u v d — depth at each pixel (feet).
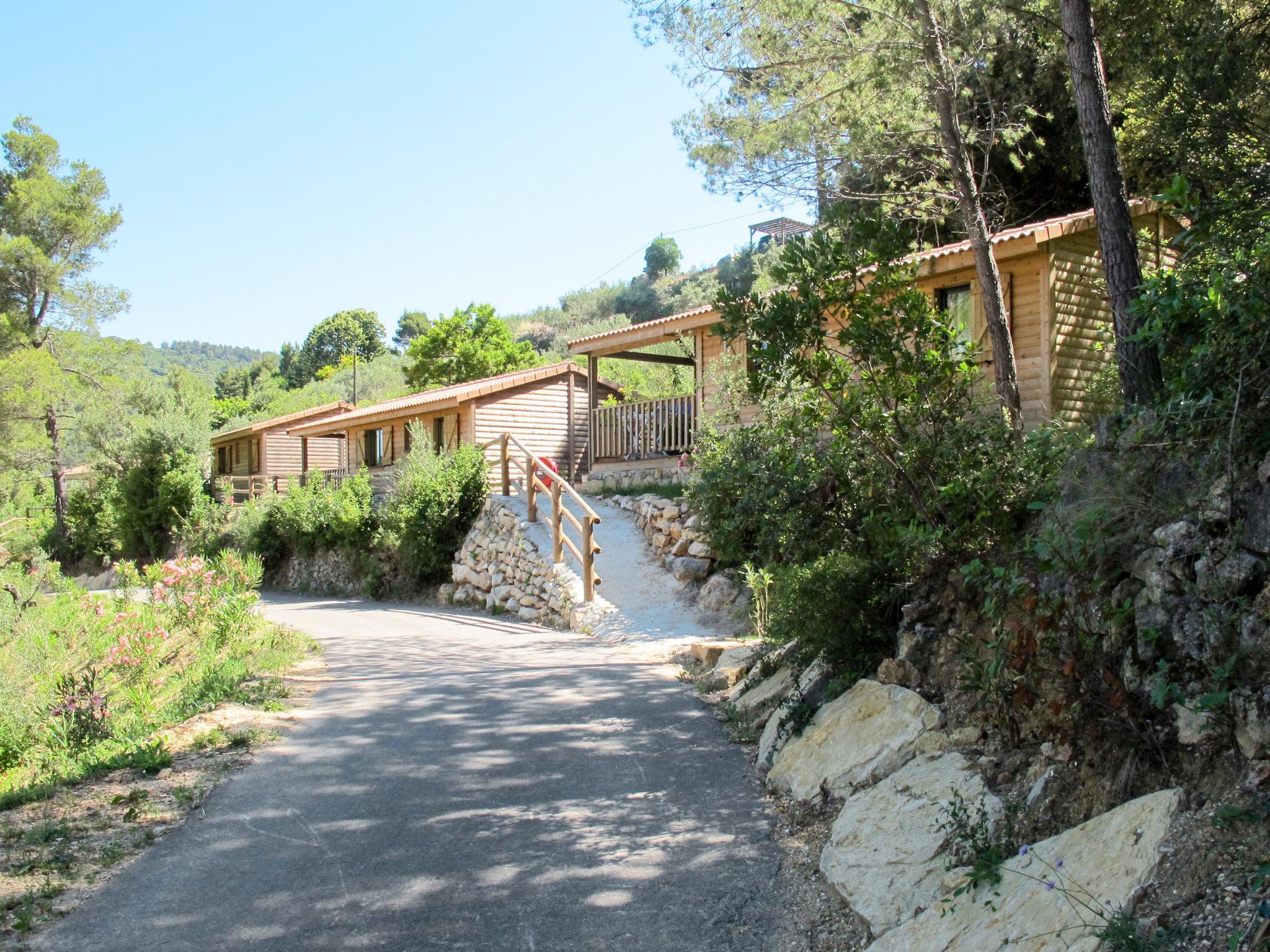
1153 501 14.55
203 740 23.50
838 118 35.63
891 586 22.02
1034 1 34.19
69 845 16.76
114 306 132.57
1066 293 42.37
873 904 13.15
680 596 44.42
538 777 20.49
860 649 21.74
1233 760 11.38
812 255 21.67
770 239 133.08
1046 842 12.29
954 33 33.12
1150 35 38.93
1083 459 17.33
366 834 17.28
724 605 41.37
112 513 124.88
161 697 32.60
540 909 14.24
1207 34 37.19
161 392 136.77
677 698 27.94
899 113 35.29
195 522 107.65
